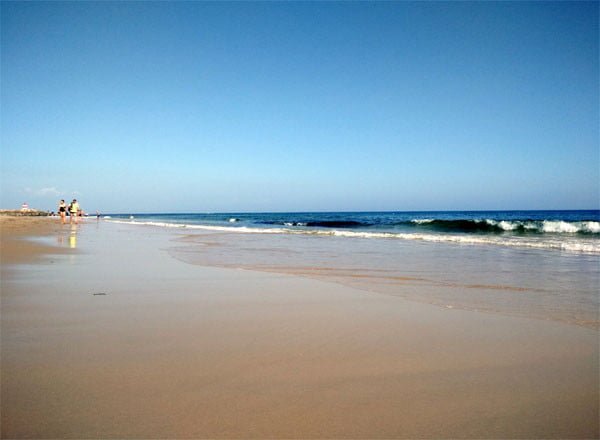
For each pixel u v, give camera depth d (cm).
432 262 1031
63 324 440
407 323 463
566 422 247
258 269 886
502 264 994
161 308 520
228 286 680
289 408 259
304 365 331
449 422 246
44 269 832
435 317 491
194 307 528
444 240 1800
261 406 261
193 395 274
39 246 1327
